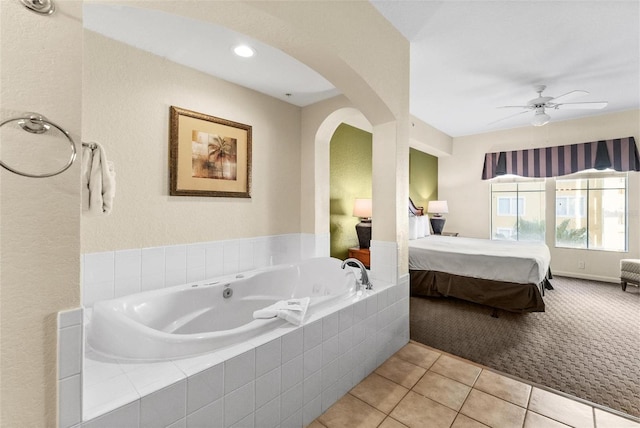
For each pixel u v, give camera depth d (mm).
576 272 5141
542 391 1978
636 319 3250
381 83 2242
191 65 2580
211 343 1416
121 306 1861
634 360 2377
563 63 3062
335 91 3156
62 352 919
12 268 840
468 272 3734
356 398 1926
